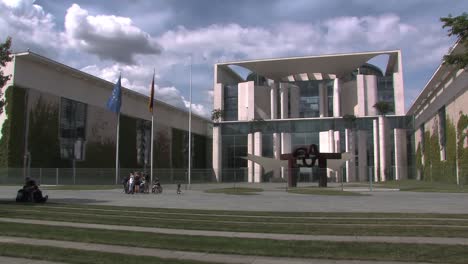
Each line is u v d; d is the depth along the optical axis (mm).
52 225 13523
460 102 50250
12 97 55156
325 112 99562
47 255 8938
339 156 50500
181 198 29141
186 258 8867
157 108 93500
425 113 72188
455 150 52594
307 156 50469
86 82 69750
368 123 83438
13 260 8672
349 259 8758
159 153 93000
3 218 15367
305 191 38281
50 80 61906
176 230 12789
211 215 16984
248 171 83562
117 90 52031
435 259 8594
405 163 83688
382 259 8695
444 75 58812
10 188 41125
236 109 102375
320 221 14883
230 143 89500
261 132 86500
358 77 97188
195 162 111625
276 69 103438
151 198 28766
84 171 56312
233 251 9438
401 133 84062
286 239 11062
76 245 10281
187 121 107688
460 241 10742
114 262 8359
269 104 102438
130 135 81875
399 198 29062
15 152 55062
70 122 65812
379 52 96250
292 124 86250
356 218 15773
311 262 8531
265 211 18766
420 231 12203
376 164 80188
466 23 10547
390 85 96062
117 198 28250
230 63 103375
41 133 59500
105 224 13992
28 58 57406
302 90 101062
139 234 11664
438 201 25641
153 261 8422
